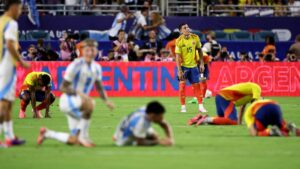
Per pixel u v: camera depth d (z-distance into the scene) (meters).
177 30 69.44
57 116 45.66
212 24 73.00
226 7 76.19
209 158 26.97
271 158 27.11
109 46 69.06
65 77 28.80
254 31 73.25
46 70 63.59
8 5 29.06
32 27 71.75
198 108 53.09
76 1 74.94
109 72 64.44
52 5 73.00
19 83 62.78
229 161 26.36
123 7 70.94
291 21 73.88
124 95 64.62
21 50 69.25
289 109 52.50
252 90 37.59
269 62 65.75
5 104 29.20
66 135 29.19
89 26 72.25
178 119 44.00
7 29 28.91
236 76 65.62
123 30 69.44
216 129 36.94
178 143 31.16
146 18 71.19
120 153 27.83
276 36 73.69
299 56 68.31
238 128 37.22
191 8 75.31
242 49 71.19
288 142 31.52
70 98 28.81
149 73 64.69
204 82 57.62
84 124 29.14
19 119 43.50
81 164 25.48
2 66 29.03
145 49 67.56
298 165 25.58
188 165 25.39
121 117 45.12
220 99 38.72
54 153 27.83
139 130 29.08
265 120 33.34
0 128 29.97
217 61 66.19
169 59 66.44
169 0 74.94
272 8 75.81
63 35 68.12
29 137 33.75
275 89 66.00
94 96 64.56
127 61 65.19
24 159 26.50
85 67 28.89
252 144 30.91
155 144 29.77
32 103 43.78
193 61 49.44
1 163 25.64
